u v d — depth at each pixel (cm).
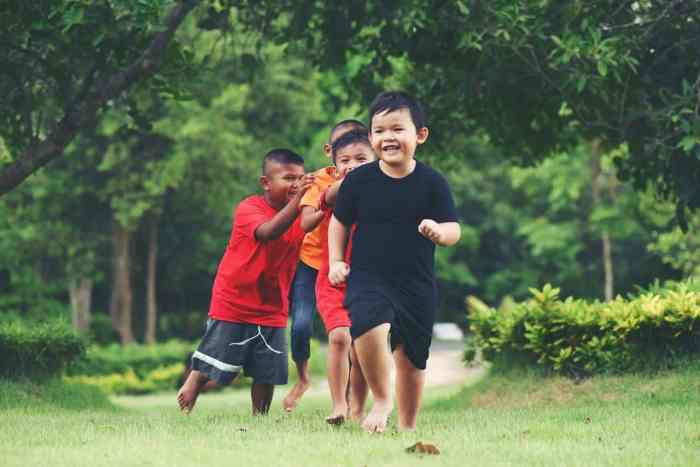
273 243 1595
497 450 1043
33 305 7975
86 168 6256
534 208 10412
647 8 2425
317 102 6225
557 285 10031
